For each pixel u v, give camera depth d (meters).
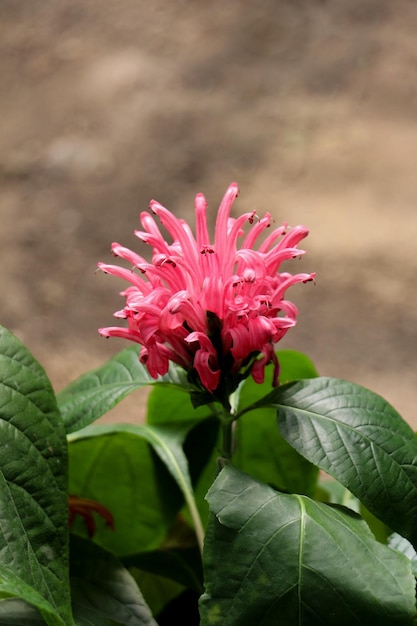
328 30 5.60
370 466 0.92
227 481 0.90
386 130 4.69
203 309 0.94
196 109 4.92
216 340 0.95
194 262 0.96
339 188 4.29
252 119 4.82
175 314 0.94
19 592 0.85
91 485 1.12
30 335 3.46
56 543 0.89
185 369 0.96
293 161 4.48
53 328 3.51
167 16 5.79
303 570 0.87
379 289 3.68
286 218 4.07
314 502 0.91
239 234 0.97
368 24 5.64
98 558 0.97
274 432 1.11
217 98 5.01
